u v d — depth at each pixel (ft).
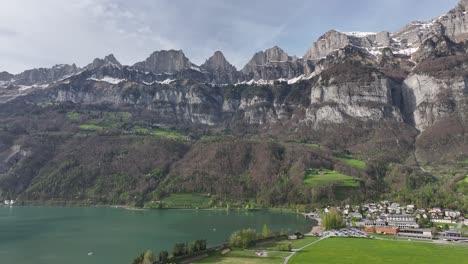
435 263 483.10
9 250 599.98
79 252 584.81
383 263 485.56
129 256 559.38
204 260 510.58
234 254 545.03
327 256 526.98
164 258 485.15
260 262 497.05
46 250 599.57
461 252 548.72
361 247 590.55
